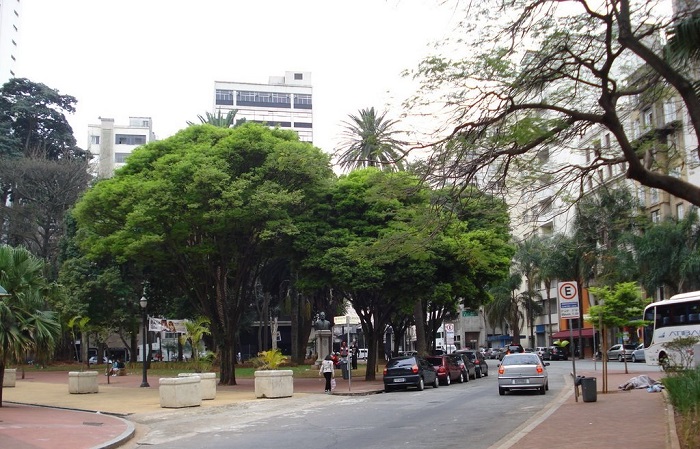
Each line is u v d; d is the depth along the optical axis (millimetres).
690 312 33031
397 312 48812
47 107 75938
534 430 13961
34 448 13578
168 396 23281
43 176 62562
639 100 14227
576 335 72062
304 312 58062
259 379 26875
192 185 28484
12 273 22906
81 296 52375
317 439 14516
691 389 12148
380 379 38375
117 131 112000
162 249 32562
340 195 33938
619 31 11508
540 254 62625
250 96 131625
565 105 13406
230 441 14898
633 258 45625
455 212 14234
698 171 35219
